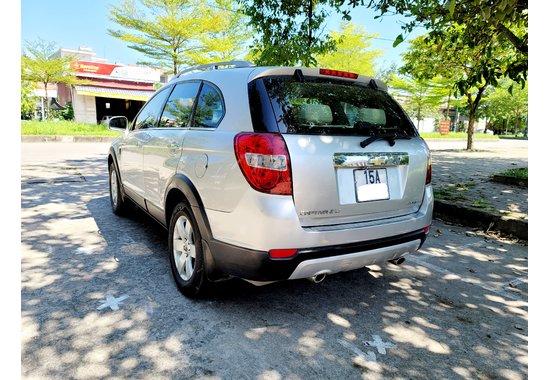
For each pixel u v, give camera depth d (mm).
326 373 2121
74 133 17875
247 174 2277
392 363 2246
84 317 2564
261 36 8500
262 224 2230
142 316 2607
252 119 2385
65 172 8383
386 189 2660
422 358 2307
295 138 2301
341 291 3174
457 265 3859
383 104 2947
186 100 3236
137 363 2125
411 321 2734
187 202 2801
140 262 3531
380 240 2590
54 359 2125
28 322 2475
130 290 2977
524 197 6191
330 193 2375
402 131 2896
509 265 3881
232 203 2367
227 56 23078
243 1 8180
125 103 31812
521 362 2297
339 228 2404
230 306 2801
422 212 2910
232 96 2605
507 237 4793
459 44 7219
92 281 3111
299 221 2268
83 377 1996
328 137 2414
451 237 4801
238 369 2113
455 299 3109
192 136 2824
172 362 2145
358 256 2500
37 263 3438
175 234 3041
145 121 4055
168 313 2660
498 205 5559
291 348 2334
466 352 2389
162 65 23578
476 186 7281
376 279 3455
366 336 2512
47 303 2729
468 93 17062
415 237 2824
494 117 41438
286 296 3025
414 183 2838
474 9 4449
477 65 5840
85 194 6328
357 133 2572
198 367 2113
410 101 30969
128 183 4348
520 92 30609
